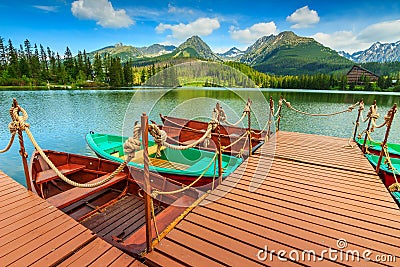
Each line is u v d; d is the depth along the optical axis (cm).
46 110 1897
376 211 256
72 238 214
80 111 1856
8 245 203
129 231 296
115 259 189
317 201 278
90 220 315
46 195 404
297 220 239
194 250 195
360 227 228
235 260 185
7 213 254
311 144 538
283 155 454
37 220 242
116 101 2492
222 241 206
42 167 410
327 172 370
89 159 438
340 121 1580
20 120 283
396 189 339
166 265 179
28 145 977
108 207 348
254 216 246
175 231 219
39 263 183
